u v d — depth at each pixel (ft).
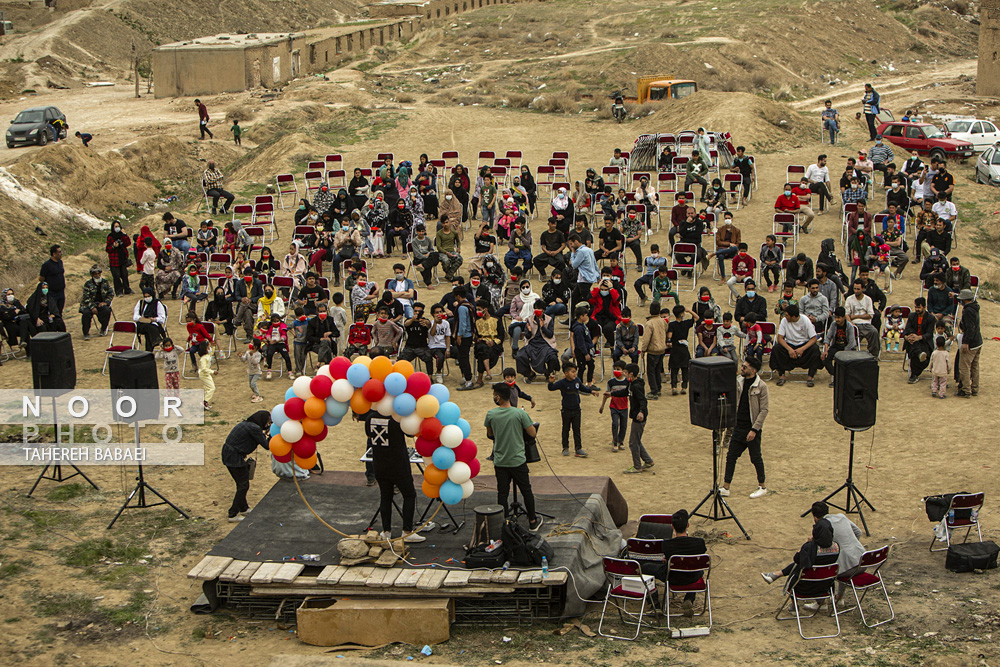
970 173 109.70
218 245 82.43
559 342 63.05
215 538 39.40
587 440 49.70
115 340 66.49
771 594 34.12
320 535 36.45
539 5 239.30
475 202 92.38
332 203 85.56
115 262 76.43
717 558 36.73
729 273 77.46
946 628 30.83
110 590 35.22
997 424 49.39
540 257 73.10
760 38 184.96
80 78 192.75
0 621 32.81
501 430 34.94
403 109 143.13
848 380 38.58
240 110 145.28
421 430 34.09
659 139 107.65
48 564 36.94
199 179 124.16
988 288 76.07
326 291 62.28
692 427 50.78
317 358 61.98
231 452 40.16
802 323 55.52
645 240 84.79
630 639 31.40
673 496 42.29
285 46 178.70
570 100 144.36
